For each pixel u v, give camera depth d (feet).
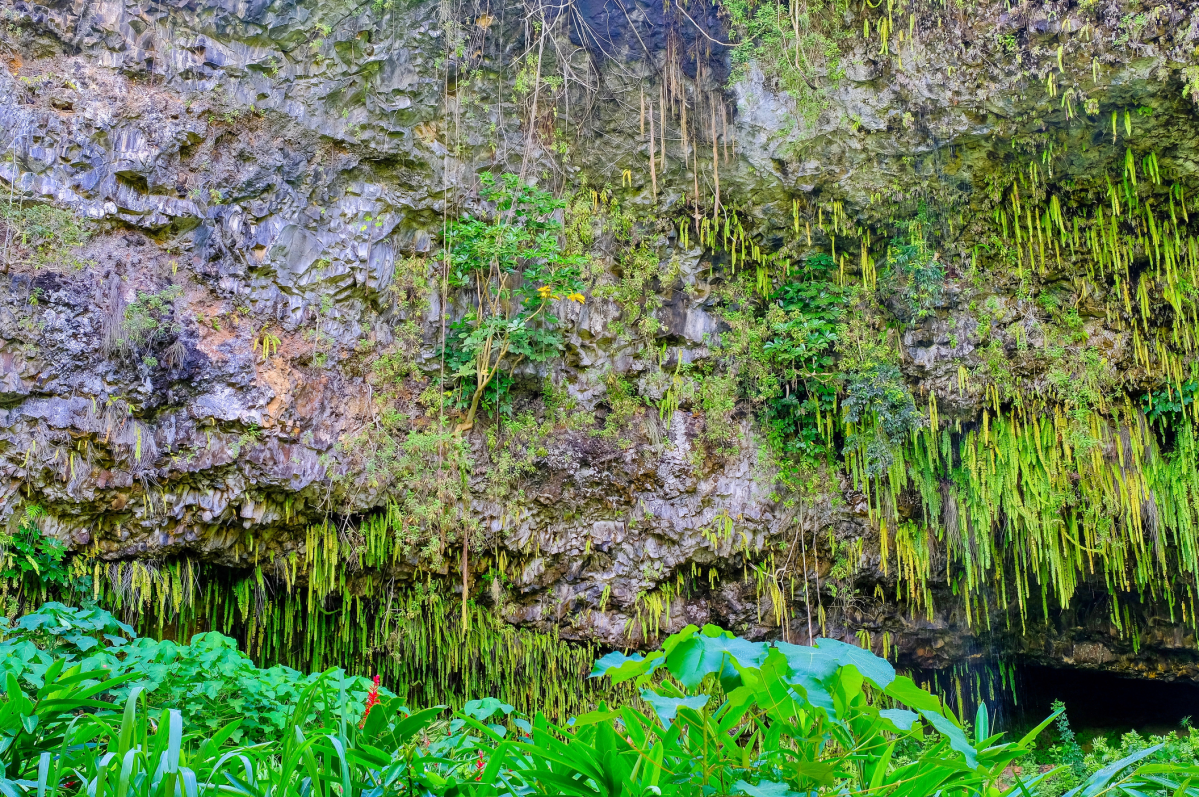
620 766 7.54
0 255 18.31
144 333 19.71
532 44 24.67
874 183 26.22
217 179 21.44
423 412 24.18
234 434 20.77
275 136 22.34
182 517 20.24
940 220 27.07
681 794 7.50
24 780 8.04
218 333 21.02
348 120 23.25
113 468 19.21
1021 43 22.99
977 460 27.35
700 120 25.86
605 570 26.53
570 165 26.23
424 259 24.73
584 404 26.66
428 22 23.49
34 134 19.16
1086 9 22.24
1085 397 26.63
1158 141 24.40
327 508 22.15
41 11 19.70
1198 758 22.29
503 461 24.67
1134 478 26.78
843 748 7.91
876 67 24.40
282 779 7.81
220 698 13.56
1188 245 26.53
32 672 12.04
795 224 27.40
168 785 6.97
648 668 7.09
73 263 19.16
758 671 6.56
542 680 26.76
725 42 25.53
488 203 25.31
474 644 25.53
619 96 25.72
